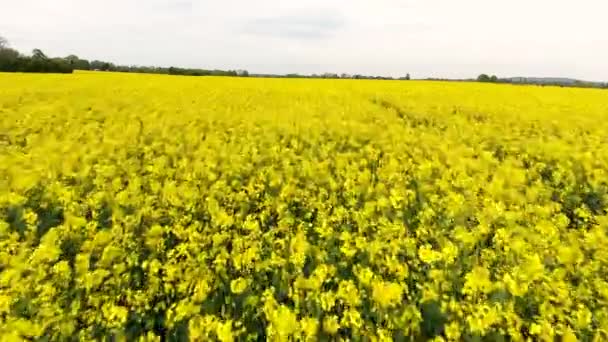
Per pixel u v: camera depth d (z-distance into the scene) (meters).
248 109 17.11
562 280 5.14
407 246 5.71
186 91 22.72
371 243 5.64
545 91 28.34
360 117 15.63
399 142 11.82
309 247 5.82
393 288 4.54
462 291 4.80
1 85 23.61
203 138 12.84
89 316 4.62
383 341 4.13
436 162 9.86
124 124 13.72
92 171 9.67
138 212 7.12
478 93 24.78
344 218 7.02
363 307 4.80
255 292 5.15
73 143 10.77
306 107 17.66
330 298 4.57
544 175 10.45
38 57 53.28
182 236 6.44
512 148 11.65
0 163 9.23
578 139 12.71
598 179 9.14
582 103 21.02
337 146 12.38
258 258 5.48
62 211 7.68
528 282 4.93
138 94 20.66
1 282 5.04
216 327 4.29
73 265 5.95
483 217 6.75
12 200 7.46
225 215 6.77
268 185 9.15
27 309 4.86
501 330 4.34
